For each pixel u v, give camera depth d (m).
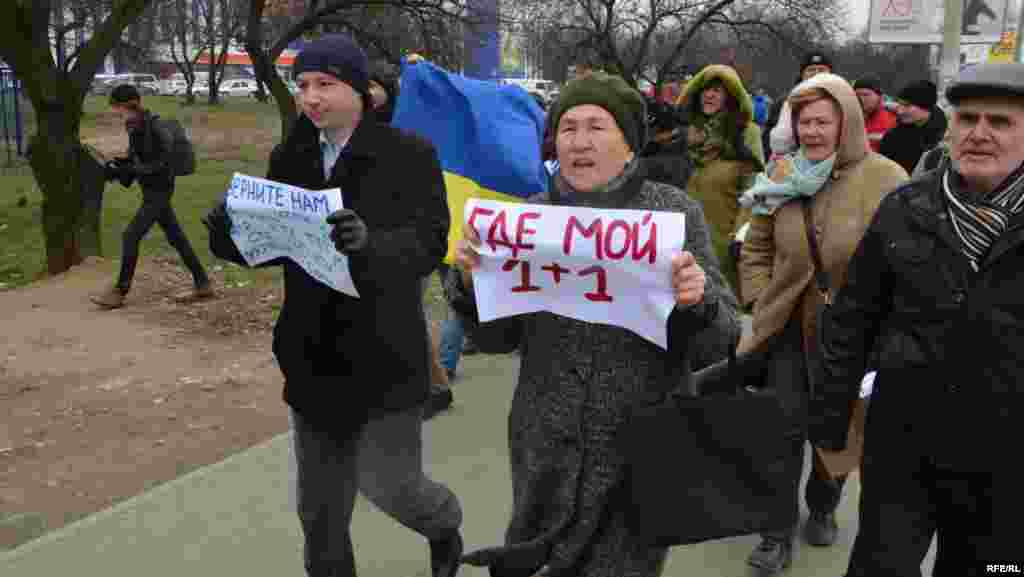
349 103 2.61
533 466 2.39
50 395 5.65
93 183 9.80
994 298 2.18
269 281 9.13
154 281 8.91
